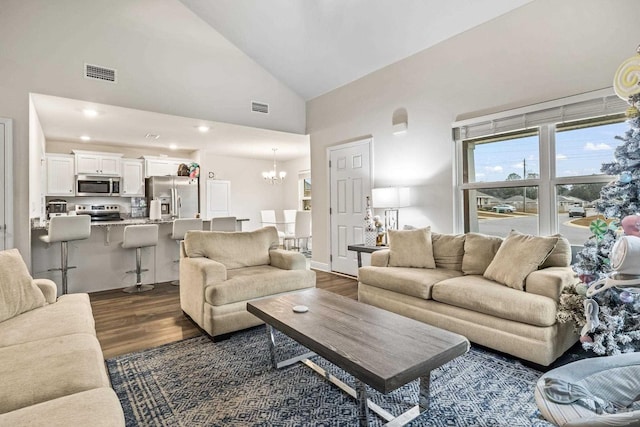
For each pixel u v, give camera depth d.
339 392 1.96
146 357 2.42
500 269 2.63
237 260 3.48
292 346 2.60
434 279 2.89
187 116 4.77
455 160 3.83
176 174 7.43
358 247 4.18
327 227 5.56
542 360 2.13
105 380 1.39
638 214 1.96
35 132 4.33
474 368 2.24
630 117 2.06
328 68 4.98
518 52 3.24
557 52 2.99
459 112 3.75
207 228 5.43
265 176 8.33
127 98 4.29
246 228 8.97
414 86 4.21
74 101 3.97
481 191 3.68
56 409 1.06
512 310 2.25
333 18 4.01
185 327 3.03
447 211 3.88
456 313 2.60
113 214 7.09
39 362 1.40
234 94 5.20
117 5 4.20
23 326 1.83
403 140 4.36
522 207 3.35
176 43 4.66
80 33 3.98
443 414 1.76
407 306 2.95
